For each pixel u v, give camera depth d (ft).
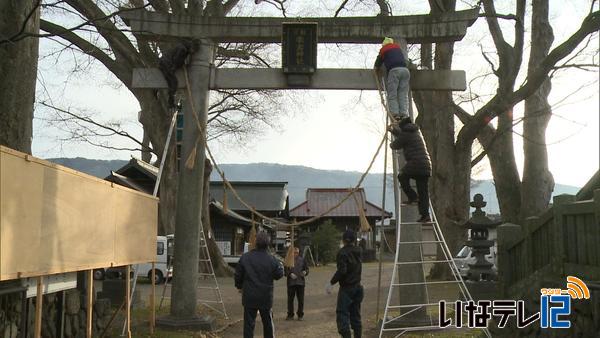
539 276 25.17
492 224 47.96
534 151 63.36
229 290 62.34
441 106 72.74
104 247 21.81
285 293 59.26
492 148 71.56
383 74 35.37
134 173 94.73
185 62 35.65
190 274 34.58
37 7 22.56
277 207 146.00
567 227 23.25
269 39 36.32
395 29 35.55
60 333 23.76
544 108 60.70
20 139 24.18
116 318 36.76
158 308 42.98
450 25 35.14
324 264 131.13
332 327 36.73
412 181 34.27
